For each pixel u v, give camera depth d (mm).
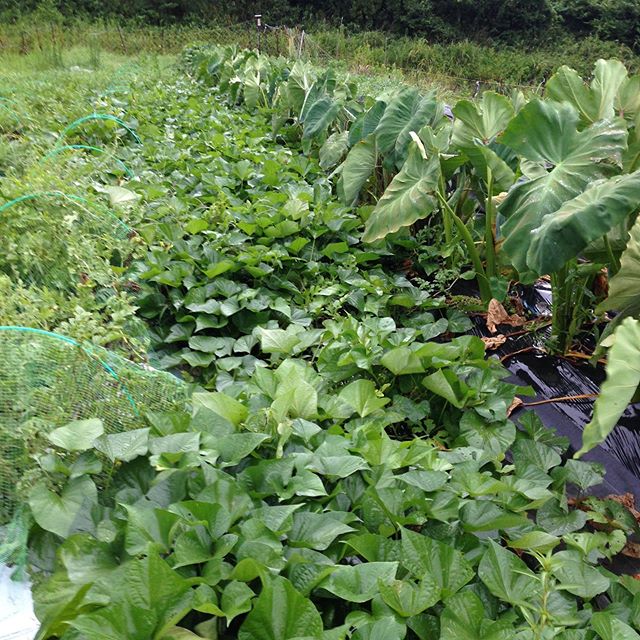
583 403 3150
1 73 8484
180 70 11836
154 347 3020
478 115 3732
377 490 1859
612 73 3439
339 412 2383
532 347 3547
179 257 3480
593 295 3369
